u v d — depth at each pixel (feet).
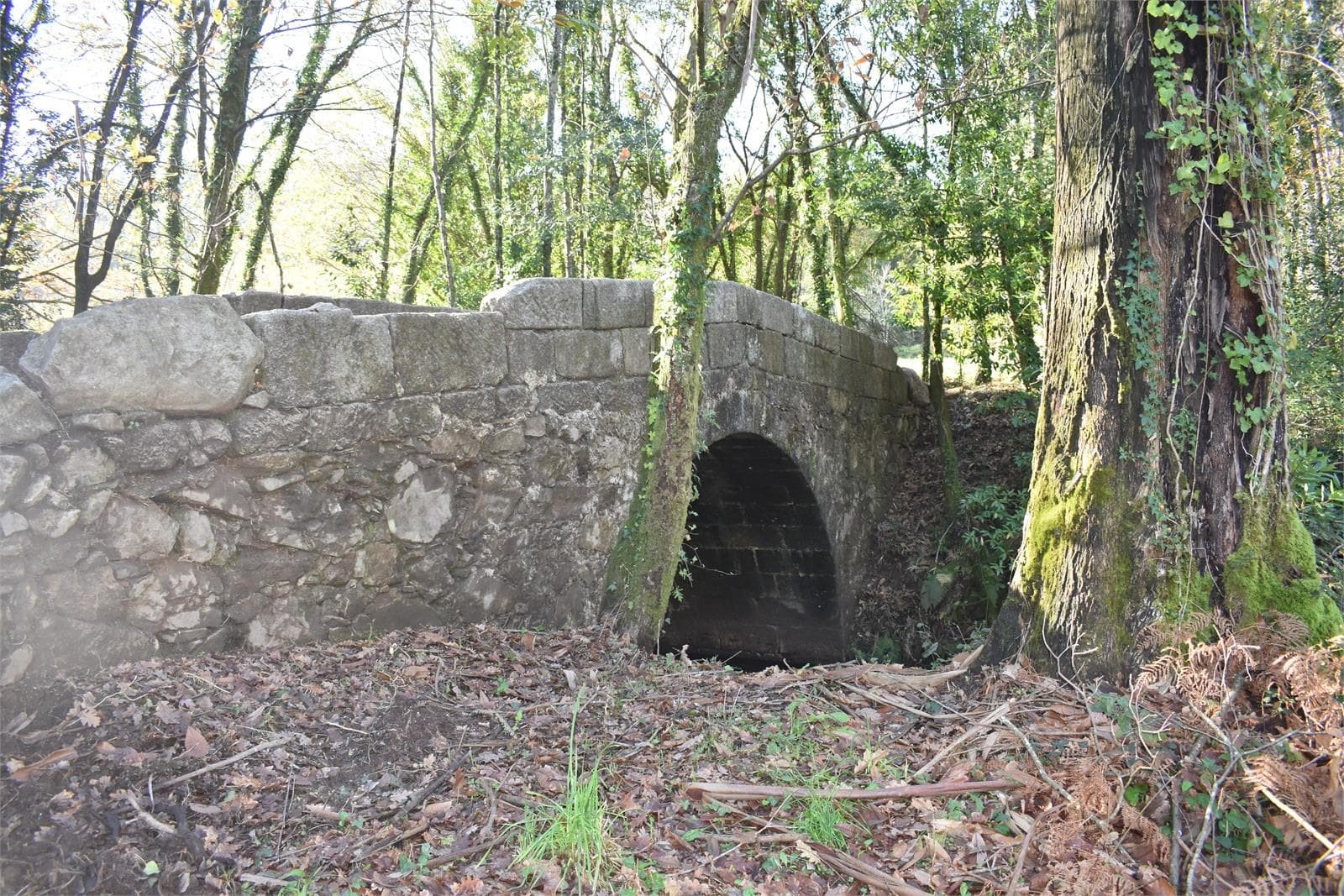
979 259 43.47
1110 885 9.24
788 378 31.07
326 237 57.77
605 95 47.96
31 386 11.49
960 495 40.91
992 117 41.60
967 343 49.85
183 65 28.91
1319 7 28.02
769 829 10.67
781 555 37.06
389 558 16.16
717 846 10.25
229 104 29.09
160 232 34.01
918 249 46.01
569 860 9.64
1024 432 44.98
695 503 35.45
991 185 41.98
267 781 10.42
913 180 42.91
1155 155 13.56
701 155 19.47
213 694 11.91
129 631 12.46
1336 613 13.46
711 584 39.29
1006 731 12.46
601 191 47.21
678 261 19.63
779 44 33.50
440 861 9.58
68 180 27.25
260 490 14.08
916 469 46.01
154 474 12.68
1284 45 22.31
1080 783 10.65
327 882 9.11
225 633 13.65
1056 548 14.19
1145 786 11.00
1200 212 13.42
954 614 37.63
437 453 16.96
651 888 9.39
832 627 38.40
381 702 12.75
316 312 14.85
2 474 10.78
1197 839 9.98
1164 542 13.41
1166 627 13.12
